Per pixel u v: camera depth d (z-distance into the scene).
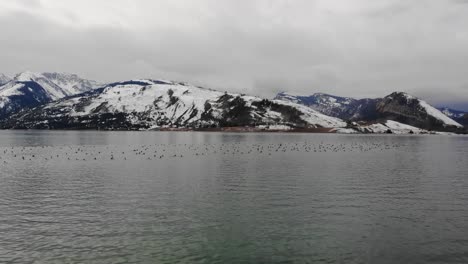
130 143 185.88
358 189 56.62
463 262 28.81
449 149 154.50
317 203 47.06
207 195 51.72
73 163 90.94
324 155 116.88
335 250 31.19
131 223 38.22
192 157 108.00
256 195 51.81
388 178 67.50
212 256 29.91
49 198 49.66
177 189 56.03
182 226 37.31
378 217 40.66
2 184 60.31
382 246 32.06
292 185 59.88
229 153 123.00
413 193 53.69
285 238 33.97
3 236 34.28
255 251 30.97
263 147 154.38
